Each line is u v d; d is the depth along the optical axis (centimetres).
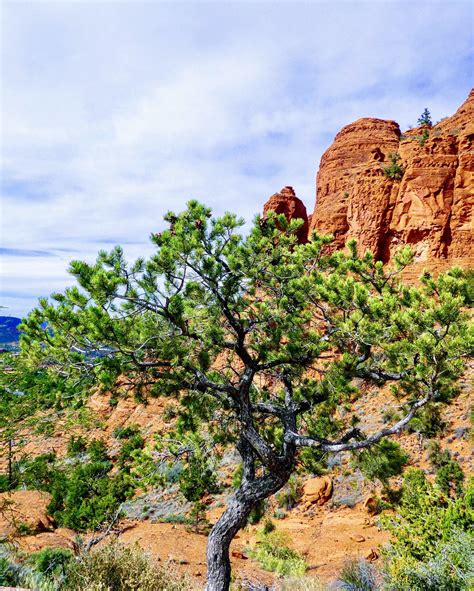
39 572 805
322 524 1878
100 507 2114
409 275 3756
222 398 884
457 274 800
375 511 1866
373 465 866
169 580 793
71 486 2620
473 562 677
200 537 1927
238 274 826
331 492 2127
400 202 4053
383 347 794
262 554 1573
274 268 900
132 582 717
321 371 872
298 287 834
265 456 807
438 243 3766
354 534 1680
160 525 2106
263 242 841
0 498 2008
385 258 4131
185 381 769
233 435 933
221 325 895
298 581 1153
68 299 645
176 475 2422
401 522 929
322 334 898
